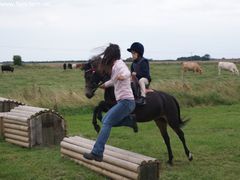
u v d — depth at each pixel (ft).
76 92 63.98
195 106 66.85
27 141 35.58
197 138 40.04
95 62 25.20
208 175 26.96
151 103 27.55
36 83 109.29
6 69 172.14
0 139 39.17
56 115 36.83
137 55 27.94
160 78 124.67
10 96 59.31
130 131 45.09
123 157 24.54
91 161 27.32
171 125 29.50
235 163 30.50
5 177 26.71
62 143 31.04
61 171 27.48
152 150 34.94
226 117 54.80
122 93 22.71
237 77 131.34
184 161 31.09
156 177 23.59
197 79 118.11
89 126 48.57
